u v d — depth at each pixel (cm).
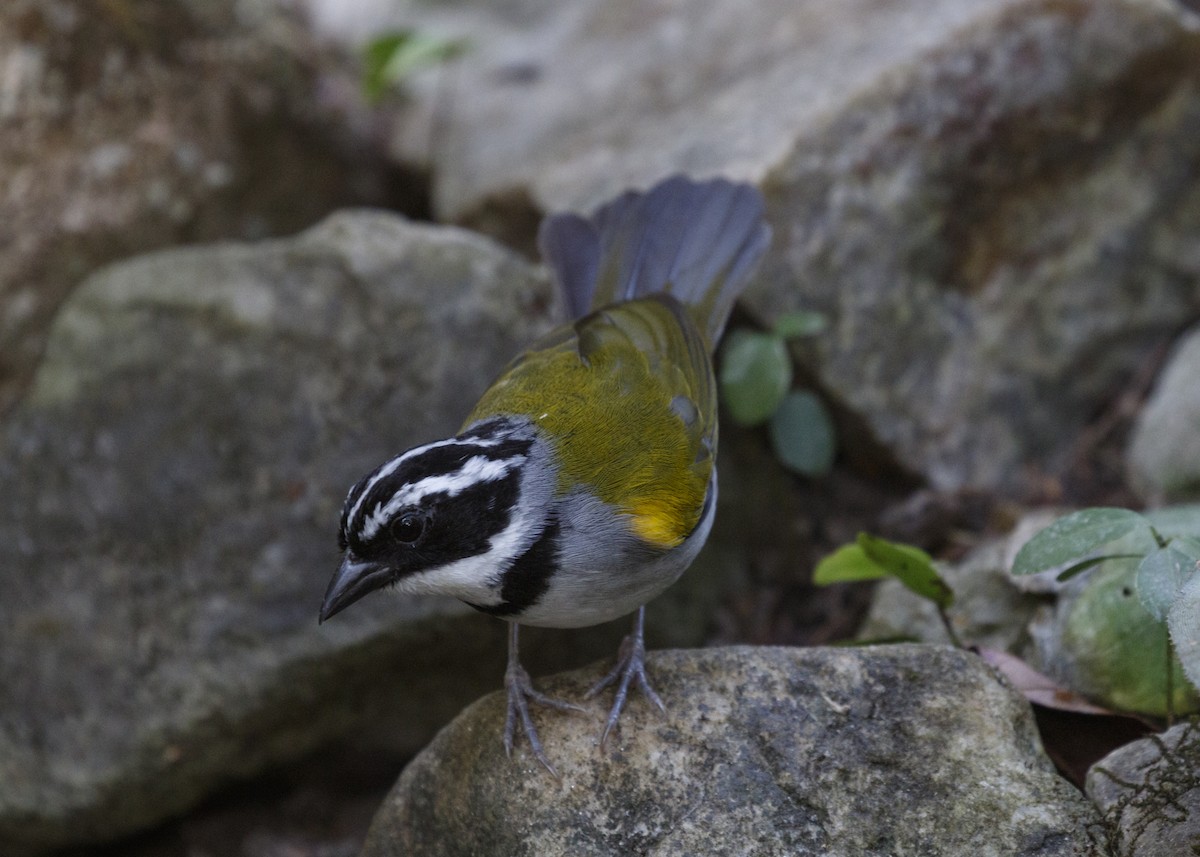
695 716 777
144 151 1344
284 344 1111
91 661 1070
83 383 1152
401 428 1073
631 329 875
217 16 1399
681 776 754
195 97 1374
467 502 739
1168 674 814
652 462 786
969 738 765
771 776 752
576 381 824
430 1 1650
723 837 732
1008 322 1225
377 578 747
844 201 1175
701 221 1008
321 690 1047
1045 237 1240
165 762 1048
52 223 1298
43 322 1288
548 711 792
